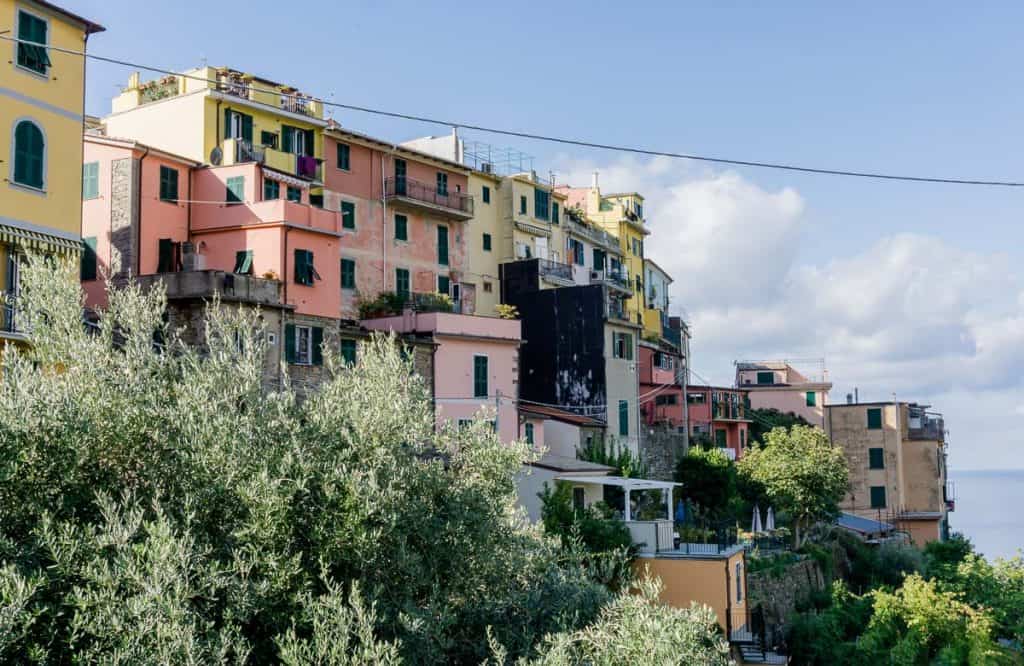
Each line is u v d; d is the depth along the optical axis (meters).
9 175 27.81
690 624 16.02
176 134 44.31
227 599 13.38
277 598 13.79
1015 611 42.66
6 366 14.82
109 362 15.59
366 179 53.09
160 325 17.22
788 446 56.69
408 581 15.71
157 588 12.02
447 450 19.20
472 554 17.34
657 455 63.81
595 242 73.75
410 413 17.34
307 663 12.91
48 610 12.05
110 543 12.54
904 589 42.97
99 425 14.10
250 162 40.91
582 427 55.75
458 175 60.16
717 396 76.38
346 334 41.31
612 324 60.31
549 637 16.06
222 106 44.44
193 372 16.03
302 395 37.69
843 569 57.38
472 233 61.12
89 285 38.19
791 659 40.94
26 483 13.16
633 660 15.66
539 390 60.62
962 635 40.25
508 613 17.84
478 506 17.61
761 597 41.94
